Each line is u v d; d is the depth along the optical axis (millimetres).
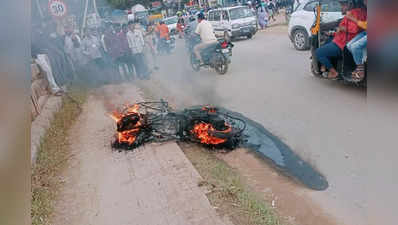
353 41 6102
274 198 3459
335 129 4816
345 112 5363
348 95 6195
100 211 3418
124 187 3820
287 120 5422
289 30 11984
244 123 5062
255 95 6953
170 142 4941
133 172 4152
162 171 4070
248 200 3311
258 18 19859
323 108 5699
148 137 5039
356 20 6074
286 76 8227
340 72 6645
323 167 3924
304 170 3920
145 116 5309
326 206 3242
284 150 4453
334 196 3383
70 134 5793
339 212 3141
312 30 7352
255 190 3621
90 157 4738
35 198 3670
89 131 5832
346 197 3344
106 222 3223
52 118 6461
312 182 3668
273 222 2975
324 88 6844
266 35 17125
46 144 5168
